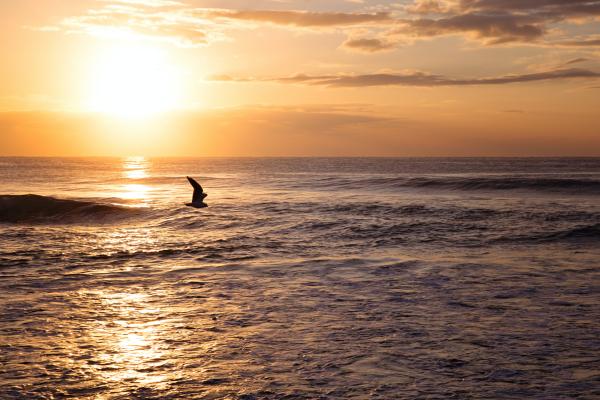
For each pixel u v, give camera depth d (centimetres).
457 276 1475
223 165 16800
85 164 18475
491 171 10094
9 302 1241
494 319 1070
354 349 909
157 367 846
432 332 993
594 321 1047
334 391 750
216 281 1459
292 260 1752
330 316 1108
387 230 2383
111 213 3156
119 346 941
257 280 1465
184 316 1123
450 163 17600
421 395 732
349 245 2042
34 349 927
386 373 808
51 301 1252
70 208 3266
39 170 12050
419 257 1775
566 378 779
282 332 1007
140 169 12975
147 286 1407
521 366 826
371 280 1443
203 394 750
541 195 4228
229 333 1007
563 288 1321
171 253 1914
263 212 3133
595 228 2238
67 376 813
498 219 2712
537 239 2111
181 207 3397
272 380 791
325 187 5375
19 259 1803
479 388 751
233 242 2144
